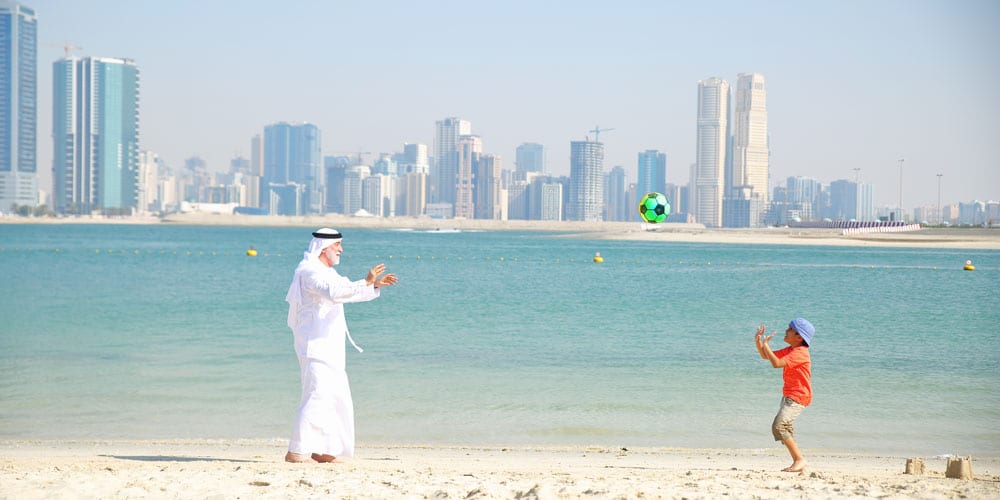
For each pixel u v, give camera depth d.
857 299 41.16
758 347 9.78
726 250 117.81
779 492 8.10
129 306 36.06
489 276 61.75
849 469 10.87
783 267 74.56
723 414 15.66
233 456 11.71
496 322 30.66
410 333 27.19
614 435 14.11
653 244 147.62
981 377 19.25
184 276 58.47
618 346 24.33
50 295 42.16
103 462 10.35
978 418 15.31
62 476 8.78
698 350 23.61
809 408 16.14
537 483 8.52
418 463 10.90
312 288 9.67
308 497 7.82
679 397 17.12
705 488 8.32
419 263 83.44
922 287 49.31
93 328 27.97
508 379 19.08
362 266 78.88
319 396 9.89
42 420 15.07
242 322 29.86
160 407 16.08
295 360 21.34
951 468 9.35
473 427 14.64
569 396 17.20
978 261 86.25
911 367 20.61
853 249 121.38
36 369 20.08
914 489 8.27
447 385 18.33
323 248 9.98
